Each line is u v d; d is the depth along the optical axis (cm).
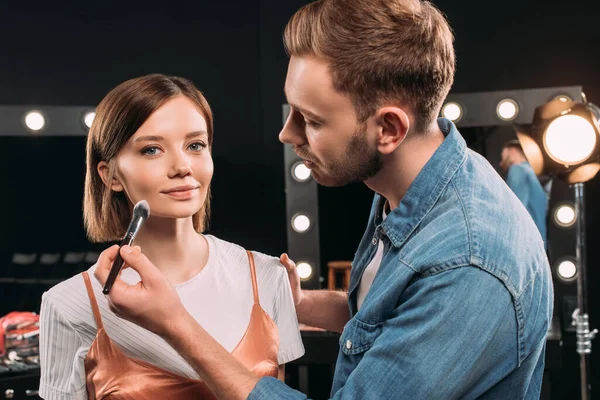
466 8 387
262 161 414
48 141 361
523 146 279
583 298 289
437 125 122
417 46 109
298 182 343
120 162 130
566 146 272
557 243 327
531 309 109
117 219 137
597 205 384
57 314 129
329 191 348
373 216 138
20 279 363
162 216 130
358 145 112
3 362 293
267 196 415
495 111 328
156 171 128
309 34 110
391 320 110
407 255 112
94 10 404
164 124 128
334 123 111
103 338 127
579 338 288
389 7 110
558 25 383
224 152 415
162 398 127
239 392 108
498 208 113
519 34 385
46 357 131
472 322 104
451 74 115
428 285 107
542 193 327
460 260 106
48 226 363
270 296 141
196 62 411
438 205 115
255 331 136
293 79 112
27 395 282
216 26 409
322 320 153
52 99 404
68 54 403
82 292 129
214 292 136
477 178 116
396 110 109
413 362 105
